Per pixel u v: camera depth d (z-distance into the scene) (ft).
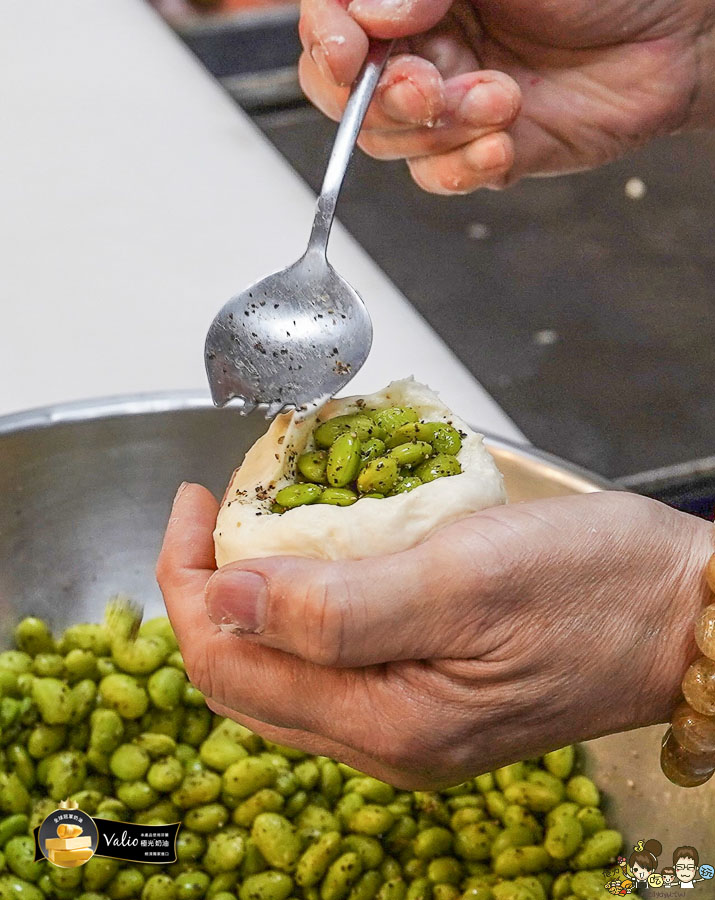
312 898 3.77
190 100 6.65
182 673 4.12
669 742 3.03
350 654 2.48
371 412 2.92
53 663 4.07
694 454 5.47
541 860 3.77
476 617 2.55
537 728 2.83
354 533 2.60
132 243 5.57
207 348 2.88
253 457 2.87
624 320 6.22
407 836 3.90
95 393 4.70
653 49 4.24
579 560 2.63
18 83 6.62
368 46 3.32
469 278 6.41
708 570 2.68
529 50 4.25
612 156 4.58
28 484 4.04
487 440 3.86
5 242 5.48
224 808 3.91
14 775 3.87
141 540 4.28
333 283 2.97
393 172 7.00
